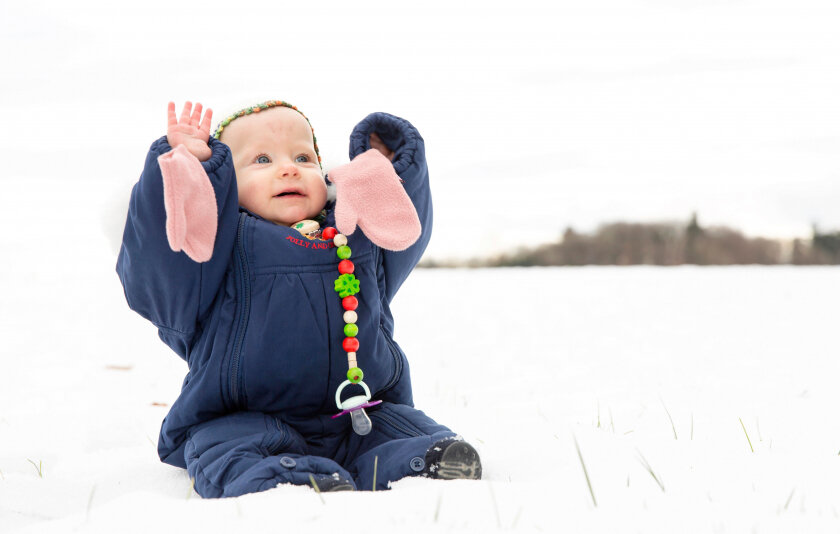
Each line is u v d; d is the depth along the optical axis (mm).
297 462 2041
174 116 2363
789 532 1583
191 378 2373
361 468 2236
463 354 5547
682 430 2828
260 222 2416
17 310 9172
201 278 2312
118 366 5238
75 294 11148
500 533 1568
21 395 4234
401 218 2473
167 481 2436
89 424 3170
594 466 2176
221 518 1658
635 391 3836
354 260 2445
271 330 2299
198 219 2197
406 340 6418
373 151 2559
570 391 3949
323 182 2588
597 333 6457
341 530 1582
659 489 1917
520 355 5395
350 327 2346
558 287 11453
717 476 2041
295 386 2316
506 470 2348
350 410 2299
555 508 1716
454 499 1760
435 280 13375
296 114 2674
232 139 2592
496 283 12539
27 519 2105
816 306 8273
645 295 9898
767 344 5559
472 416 3322
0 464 2754
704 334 6195
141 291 2355
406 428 2373
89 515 1747
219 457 2162
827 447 2488
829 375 4184
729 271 14914
